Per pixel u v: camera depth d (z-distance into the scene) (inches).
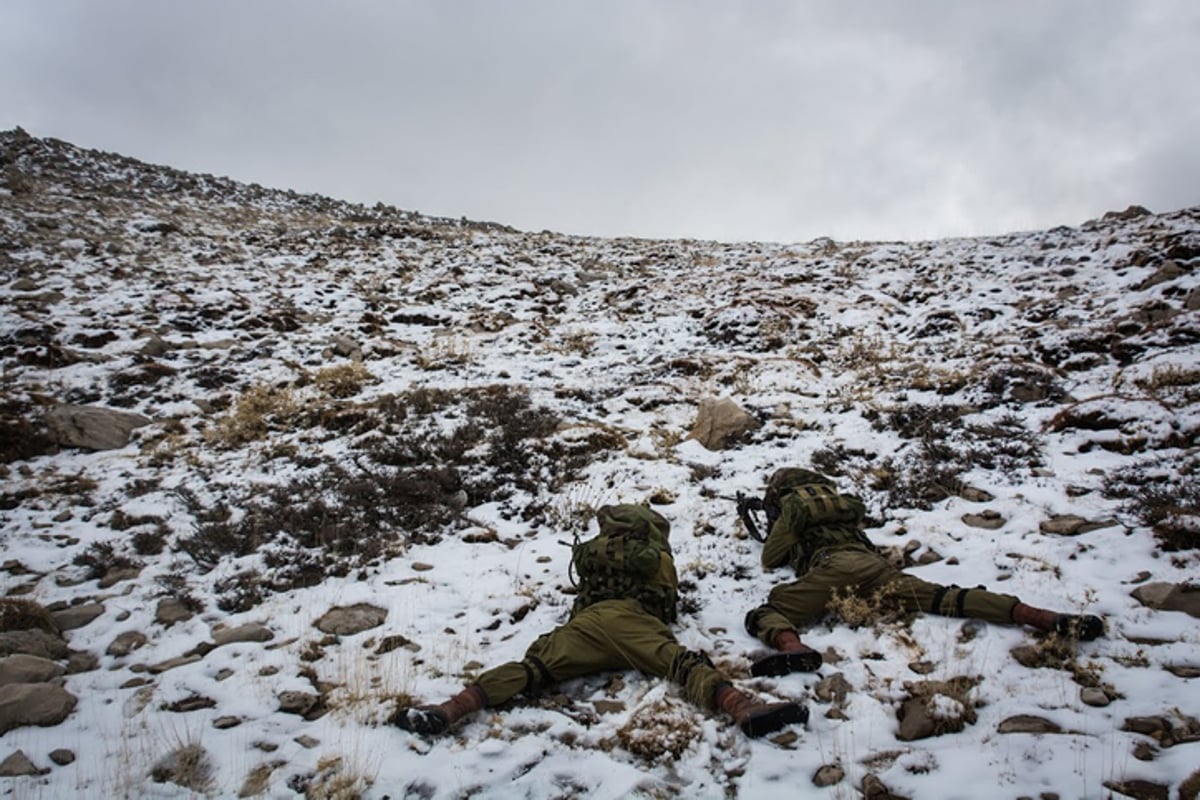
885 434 269.3
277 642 167.2
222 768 125.6
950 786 111.6
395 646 163.3
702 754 122.4
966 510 204.2
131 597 191.5
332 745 130.1
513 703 140.6
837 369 359.9
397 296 582.9
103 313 461.7
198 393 356.8
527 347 444.1
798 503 175.3
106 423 304.0
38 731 136.6
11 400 320.5
